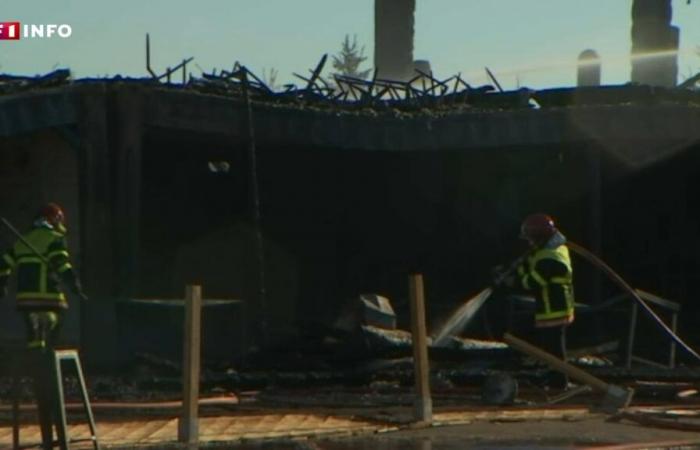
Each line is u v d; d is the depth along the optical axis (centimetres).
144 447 4062
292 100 7744
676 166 9012
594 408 5238
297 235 8712
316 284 8744
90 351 6738
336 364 6675
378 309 7012
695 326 8319
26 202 7644
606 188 9050
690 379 6316
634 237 9075
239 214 8569
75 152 7481
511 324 6969
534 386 6122
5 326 7625
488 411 5119
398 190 8875
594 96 8756
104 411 4997
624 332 7550
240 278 8531
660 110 7800
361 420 4841
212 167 8388
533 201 8831
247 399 5616
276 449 4128
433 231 8888
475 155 8819
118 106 6888
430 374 6250
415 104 8244
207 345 6769
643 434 4481
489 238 8869
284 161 8594
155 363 6550
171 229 8425
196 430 4181
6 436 4322
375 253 8856
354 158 8762
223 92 7469
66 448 3678
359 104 7994
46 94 6756
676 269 9050
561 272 5538
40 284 4669
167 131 7269
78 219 7444
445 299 8762
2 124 6656
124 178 6869
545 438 4344
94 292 6781
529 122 7775
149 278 8344
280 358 6719
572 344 7431
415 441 4275
